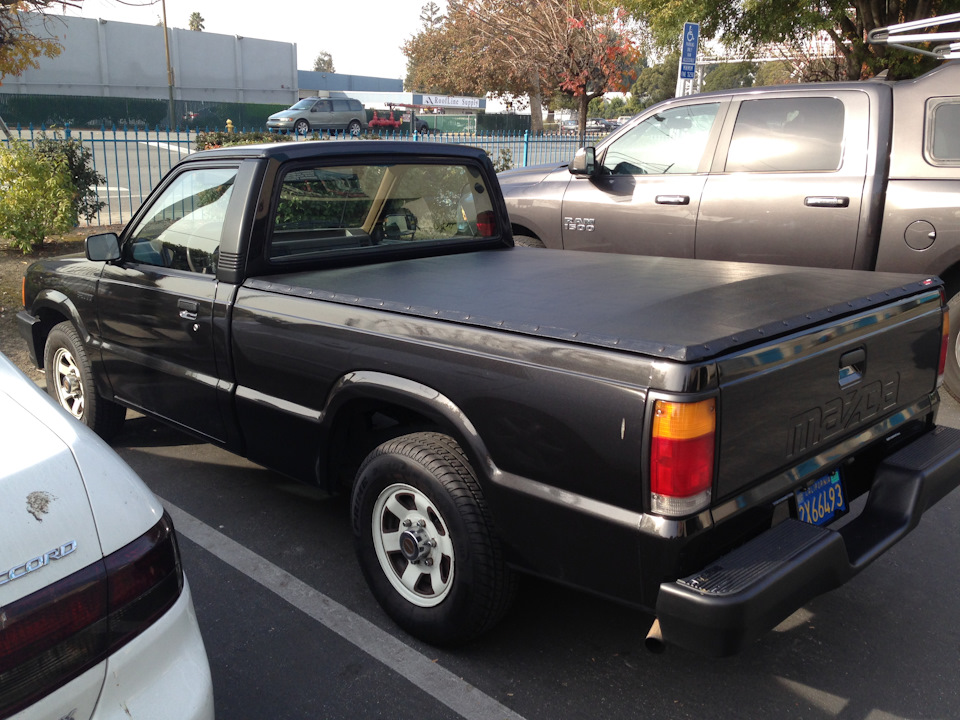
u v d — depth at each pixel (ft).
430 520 9.22
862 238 17.21
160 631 5.44
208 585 11.07
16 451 5.17
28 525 4.83
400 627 9.93
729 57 50.31
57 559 4.90
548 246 22.49
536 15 52.75
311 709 8.66
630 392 7.09
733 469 7.26
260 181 11.35
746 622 6.83
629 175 20.76
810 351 7.93
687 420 6.81
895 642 9.83
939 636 9.96
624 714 8.57
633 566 7.30
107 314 13.78
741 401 7.20
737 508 7.34
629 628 10.10
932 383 10.08
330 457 10.43
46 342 15.94
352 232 12.64
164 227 12.81
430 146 13.69
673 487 6.91
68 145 35.35
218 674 9.21
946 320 10.14
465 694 8.87
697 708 8.67
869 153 17.16
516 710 8.64
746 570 7.10
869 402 8.91
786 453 7.85
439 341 8.68
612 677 9.16
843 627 10.13
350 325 9.62
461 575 8.79
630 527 7.20
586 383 7.41
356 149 12.51
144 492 5.70
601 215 21.08
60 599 4.86
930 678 9.18
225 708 8.68
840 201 17.34
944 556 11.84
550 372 7.69
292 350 10.35
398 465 9.15
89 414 15.06
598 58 51.24
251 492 13.94
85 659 4.99
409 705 8.72
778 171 18.35
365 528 9.95
